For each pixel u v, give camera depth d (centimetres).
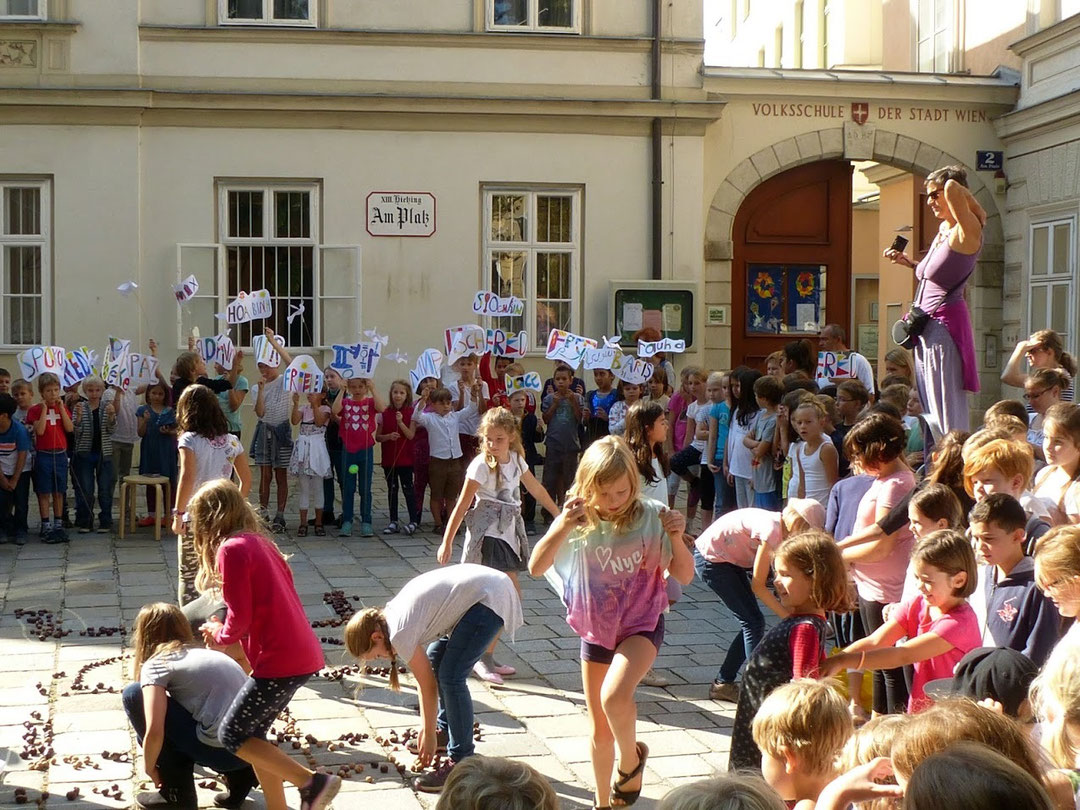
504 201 1700
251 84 1644
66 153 1619
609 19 1697
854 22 2311
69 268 1625
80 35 1616
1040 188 1694
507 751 619
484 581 564
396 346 1683
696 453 1170
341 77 1653
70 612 914
